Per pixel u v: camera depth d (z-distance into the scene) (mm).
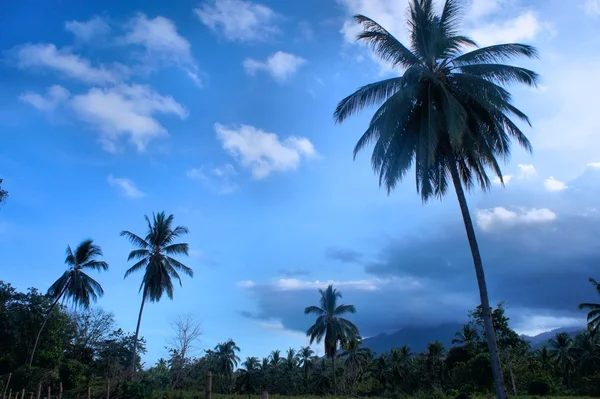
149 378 37969
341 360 77062
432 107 18438
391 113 18484
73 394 34375
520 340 48906
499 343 47250
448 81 19438
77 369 37500
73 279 43281
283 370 78438
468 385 42219
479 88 18438
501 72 18703
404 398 50844
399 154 19969
